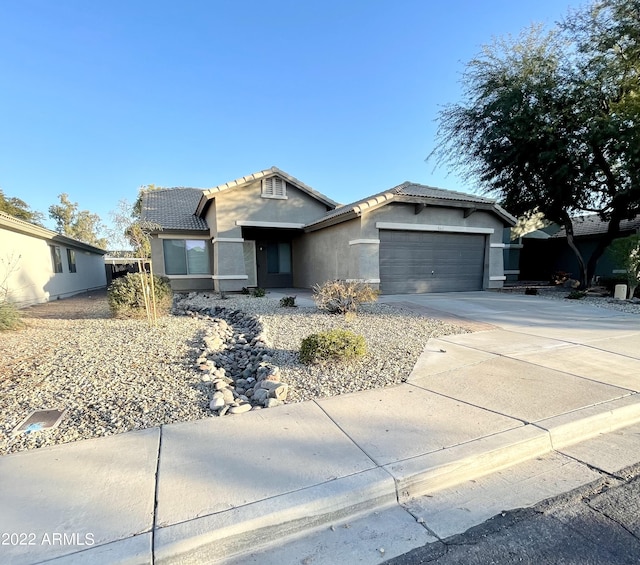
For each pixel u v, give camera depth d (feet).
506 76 44.93
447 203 41.50
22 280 41.45
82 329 25.09
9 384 14.33
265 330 23.25
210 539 6.37
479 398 12.59
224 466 8.50
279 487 7.66
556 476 8.77
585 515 7.37
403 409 11.71
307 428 10.46
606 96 40.96
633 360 17.08
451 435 9.91
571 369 15.78
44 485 7.76
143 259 26.78
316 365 16.44
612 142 38.86
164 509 6.98
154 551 6.07
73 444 9.62
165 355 18.20
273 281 59.36
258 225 49.06
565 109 41.52
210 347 19.92
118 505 7.09
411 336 22.03
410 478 8.08
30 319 30.01
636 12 37.91
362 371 15.75
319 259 49.88
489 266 46.57
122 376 15.15
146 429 10.55
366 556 6.38
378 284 40.24
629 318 28.19
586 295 42.04
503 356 17.84
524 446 9.55
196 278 51.93
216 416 11.46
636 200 42.29
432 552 6.45
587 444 10.32
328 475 8.09
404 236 42.04
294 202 51.31
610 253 40.45
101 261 80.12
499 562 6.22
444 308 32.17
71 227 149.79
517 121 42.70
